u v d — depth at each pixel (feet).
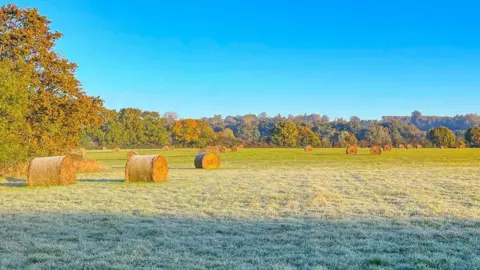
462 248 29.84
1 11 111.14
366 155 220.23
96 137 418.31
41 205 51.03
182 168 129.18
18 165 101.81
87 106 125.70
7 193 64.28
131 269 25.58
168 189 67.72
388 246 30.71
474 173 95.55
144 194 61.46
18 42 111.65
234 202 52.42
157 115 465.88
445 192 60.59
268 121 653.30
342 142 447.83
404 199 53.83
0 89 81.41
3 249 30.42
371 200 53.42
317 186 69.46
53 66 119.55
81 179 90.63
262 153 258.16
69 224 39.22
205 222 39.93
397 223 38.81
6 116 84.02
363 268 25.66
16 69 101.91
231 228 37.04
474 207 47.21
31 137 109.81
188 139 452.35
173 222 40.04
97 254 29.04
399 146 372.38
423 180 78.84
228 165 143.33
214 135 475.72
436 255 28.04
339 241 32.22
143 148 432.25
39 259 27.78
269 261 27.25
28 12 114.01
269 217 42.16
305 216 42.47
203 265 26.27
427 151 281.13
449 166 126.82
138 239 33.24
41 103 111.55
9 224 39.19
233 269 25.40
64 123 122.11
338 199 54.19
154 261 27.25
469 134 432.66
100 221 40.63
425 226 37.45
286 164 146.82
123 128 435.12
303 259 27.55
